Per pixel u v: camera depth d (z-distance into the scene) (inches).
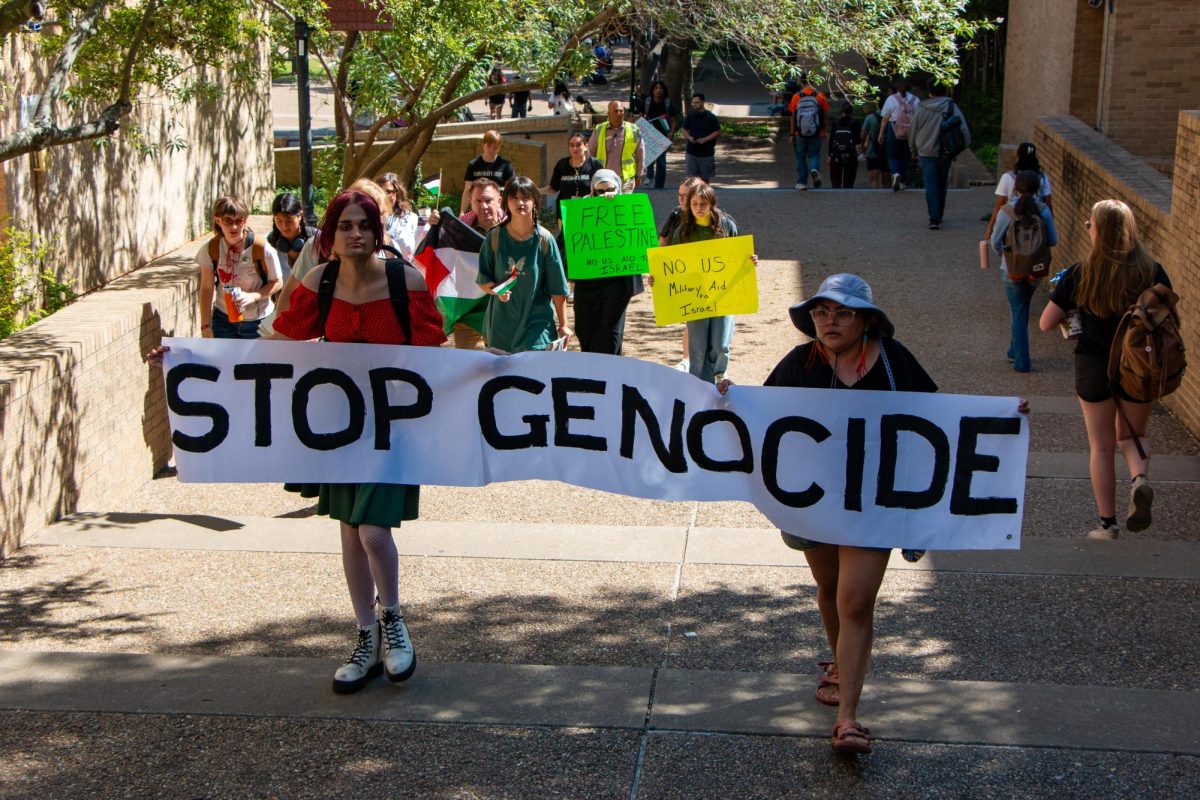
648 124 549.0
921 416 196.7
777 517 202.7
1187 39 653.9
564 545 275.9
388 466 214.2
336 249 208.2
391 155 563.5
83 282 480.4
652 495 213.8
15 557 273.3
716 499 210.7
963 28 534.0
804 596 247.8
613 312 380.2
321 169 710.5
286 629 235.6
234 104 658.2
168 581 259.9
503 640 229.1
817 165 813.2
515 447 217.2
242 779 182.4
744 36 502.6
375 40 514.9
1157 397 260.7
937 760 183.6
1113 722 192.9
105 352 322.0
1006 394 401.1
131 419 339.6
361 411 214.7
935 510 198.1
